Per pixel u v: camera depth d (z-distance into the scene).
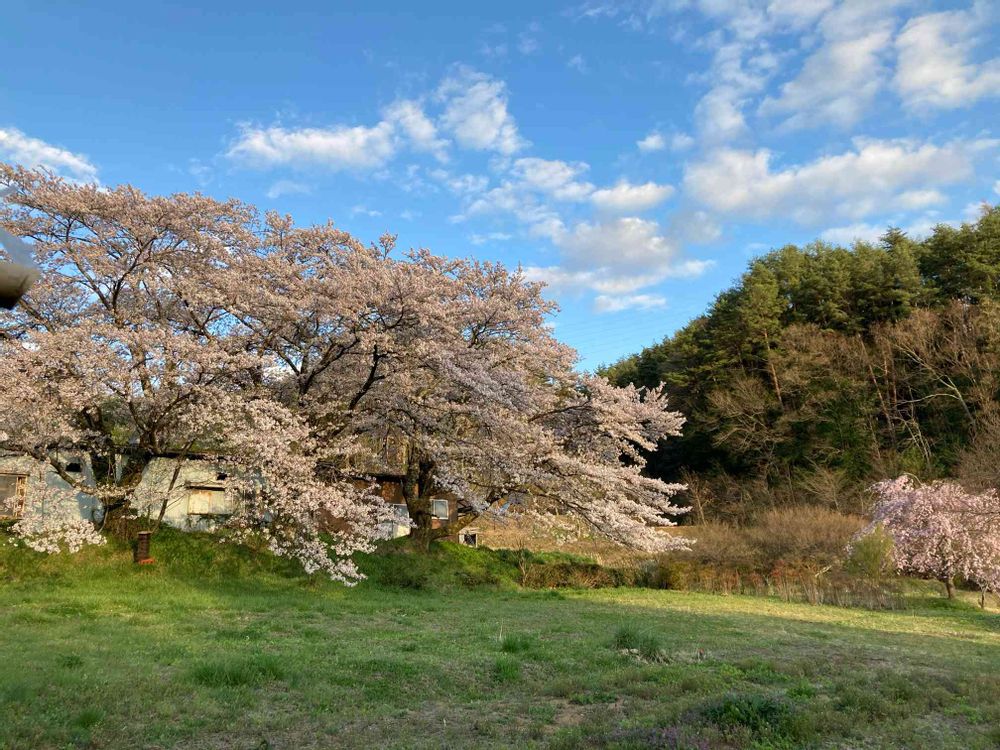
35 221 16.95
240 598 16.09
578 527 24.52
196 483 21.83
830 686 9.08
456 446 21.22
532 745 6.28
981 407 34.31
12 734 5.83
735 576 26.47
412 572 21.89
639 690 8.39
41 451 16.20
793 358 41.66
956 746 6.48
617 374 62.94
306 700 7.60
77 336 15.10
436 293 19.02
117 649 9.77
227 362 16.84
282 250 20.23
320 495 17.23
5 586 15.27
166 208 17.27
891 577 25.58
